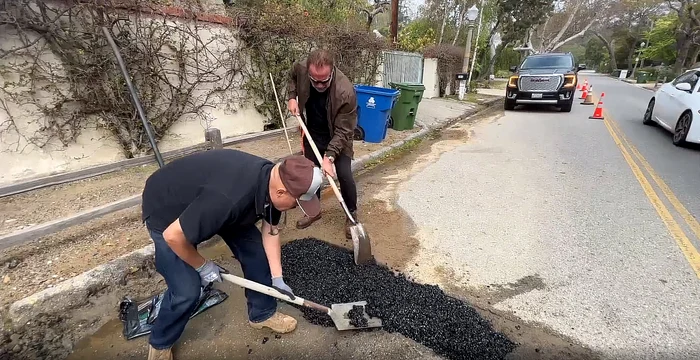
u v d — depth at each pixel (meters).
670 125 7.45
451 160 6.16
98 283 2.61
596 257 3.13
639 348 2.18
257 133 6.47
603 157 6.23
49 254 2.85
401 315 2.42
